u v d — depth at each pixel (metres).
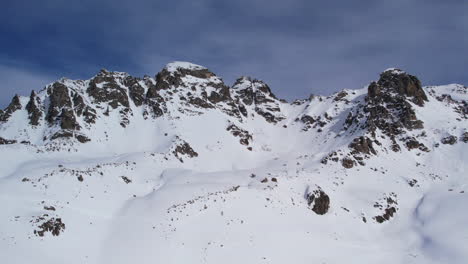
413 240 54.94
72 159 74.00
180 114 105.31
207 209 47.34
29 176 53.75
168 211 46.84
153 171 69.88
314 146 102.12
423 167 80.19
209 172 74.88
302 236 48.25
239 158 93.50
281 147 108.56
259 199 52.97
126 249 39.03
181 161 82.31
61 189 49.19
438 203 62.81
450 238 51.09
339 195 64.38
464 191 66.44
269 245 43.88
